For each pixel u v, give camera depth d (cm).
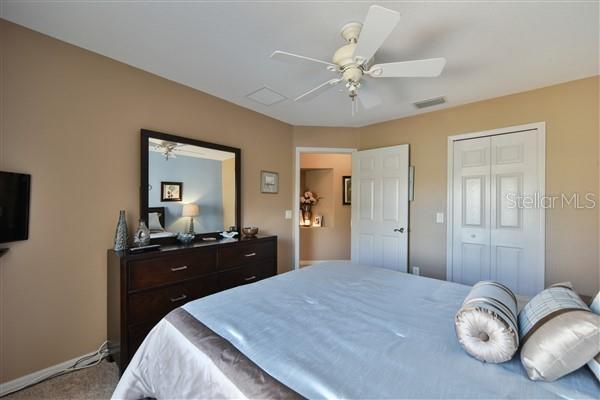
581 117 245
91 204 202
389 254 355
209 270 235
